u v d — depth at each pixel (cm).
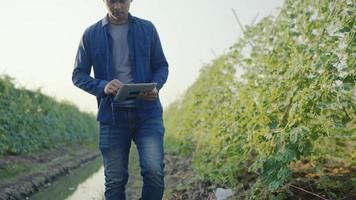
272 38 553
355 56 355
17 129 1036
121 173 372
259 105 447
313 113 374
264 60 543
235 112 527
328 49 376
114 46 368
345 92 401
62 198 737
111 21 370
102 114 369
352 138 441
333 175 427
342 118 394
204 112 784
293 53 445
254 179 483
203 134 743
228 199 457
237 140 503
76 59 379
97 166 1354
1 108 988
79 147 1781
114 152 370
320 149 443
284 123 417
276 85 446
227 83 652
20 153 1004
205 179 542
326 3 432
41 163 1016
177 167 780
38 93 1412
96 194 775
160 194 368
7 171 784
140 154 366
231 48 630
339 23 399
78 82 369
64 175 1045
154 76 378
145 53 371
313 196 401
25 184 759
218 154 571
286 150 368
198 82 975
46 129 1352
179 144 962
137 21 375
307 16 457
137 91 349
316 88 374
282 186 404
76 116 2011
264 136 421
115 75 369
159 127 371
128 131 371
